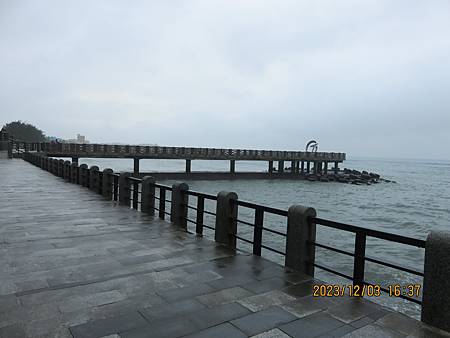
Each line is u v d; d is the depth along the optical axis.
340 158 79.44
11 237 7.95
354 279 5.24
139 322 4.18
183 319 4.28
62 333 3.90
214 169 117.44
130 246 7.39
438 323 4.19
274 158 69.88
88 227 9.12
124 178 12.82
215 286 5.31
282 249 14.72
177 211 9.45
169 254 6.87
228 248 7.36
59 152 50.66
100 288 5.16
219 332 3.99
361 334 4.03
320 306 4.72
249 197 40.28
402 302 9.07
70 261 6.36
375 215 28.88
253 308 4.62
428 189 57.28
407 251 15.88
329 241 16.81
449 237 4.17
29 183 19.77
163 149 57.34
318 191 49.41
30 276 5.59
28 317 4.25
